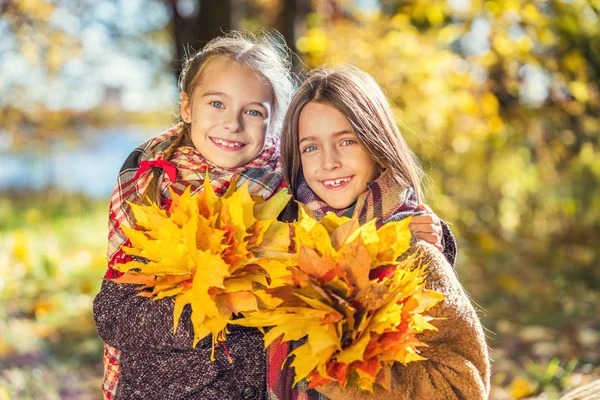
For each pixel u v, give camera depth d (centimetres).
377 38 601
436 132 601
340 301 168
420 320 171
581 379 370
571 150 736
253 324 175
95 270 659
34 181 1198
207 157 216
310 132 206
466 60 605
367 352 168
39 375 425
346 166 204
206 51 222
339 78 209
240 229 184
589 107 663
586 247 715
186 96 227
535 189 786
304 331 169
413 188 213
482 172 754
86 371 452
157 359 202
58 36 902
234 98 214
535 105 659
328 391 182
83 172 1330
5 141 1195
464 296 196
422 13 620
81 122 1301
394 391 180
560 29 587
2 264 620
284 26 599
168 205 210
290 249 189
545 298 564
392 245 178
